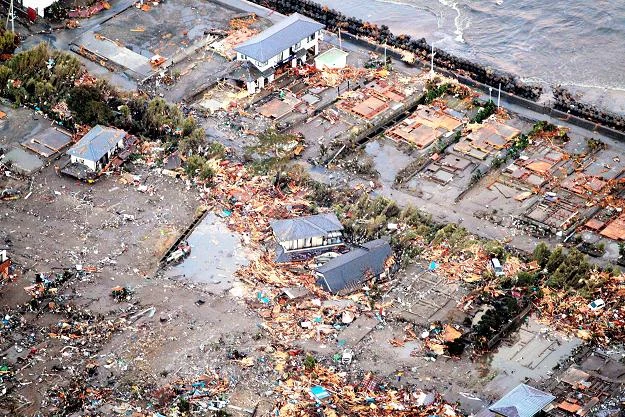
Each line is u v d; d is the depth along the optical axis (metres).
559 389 169.75
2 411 160.88
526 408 161.00
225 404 163.00
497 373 172.50
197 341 174.62
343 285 186.38
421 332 178.88
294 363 171.50
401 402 165.62
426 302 184.62
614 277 189.38
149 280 187.88
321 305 183.38
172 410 161.38
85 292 183.88
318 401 164.12
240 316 180.38
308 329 178.62
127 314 179.75
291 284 187.88
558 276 188.00
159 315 179.75
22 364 168.88
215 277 189.38
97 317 178.62
